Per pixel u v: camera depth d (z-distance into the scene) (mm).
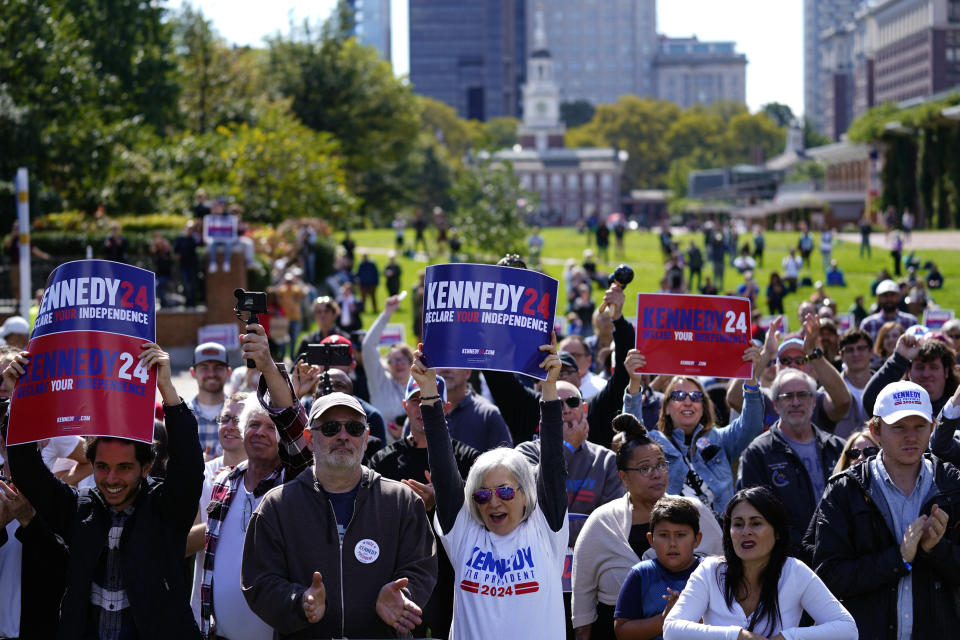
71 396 5359
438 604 6957
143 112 50656
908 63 186875
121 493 5555
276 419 5984
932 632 5898
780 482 7219
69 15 39906
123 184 36750
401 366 10195
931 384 8180
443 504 5625
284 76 75438
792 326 30125
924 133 80438
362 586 5527
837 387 8570
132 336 5469
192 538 6344
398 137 80188
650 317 7723
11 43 35844
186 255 25031
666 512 5871
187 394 17531
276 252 32125
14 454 5570
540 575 5449
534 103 180375
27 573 6082
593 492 7172
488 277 5691
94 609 5531
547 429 5695
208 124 59250
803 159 161125
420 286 24922
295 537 5520
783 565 5348
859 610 5988
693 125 190750
